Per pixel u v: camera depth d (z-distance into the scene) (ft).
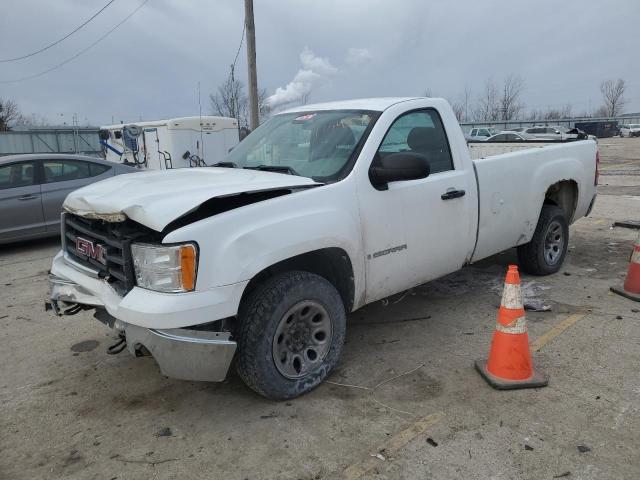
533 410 10.20
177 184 10.68
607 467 8.52
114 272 10.20
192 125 51.75
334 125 12.97
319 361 11.10
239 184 10.44
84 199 10.65
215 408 10.75
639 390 10.80
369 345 13.47
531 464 8.65
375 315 15.51
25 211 26.27
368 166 11.84
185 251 9.02
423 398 10.81
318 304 10.80
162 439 9.77
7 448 9.66
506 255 21.54
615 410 10.11
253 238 9.63
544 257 18.10
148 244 9.28
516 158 15.88
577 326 14.11
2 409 11.05
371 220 11.73
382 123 12.48
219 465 8.98
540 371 11.68
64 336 14.89
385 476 8.50
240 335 10.08
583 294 16.63
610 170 57.88
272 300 10.00
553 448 9.04
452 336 13.88
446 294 17.11
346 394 11.07
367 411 10.40
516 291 11.03
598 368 11.78
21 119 165.37
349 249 11.24
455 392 11.00
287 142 13.51
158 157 53.62
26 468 9.07
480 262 20.74
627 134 188.03
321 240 10.59
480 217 14.65
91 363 13.07
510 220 15.81
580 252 22.00
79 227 11.33
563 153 17.99
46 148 100.73
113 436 9.94
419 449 9.14
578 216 19.48
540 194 16.80
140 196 9.78
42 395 11.58
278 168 12.39
